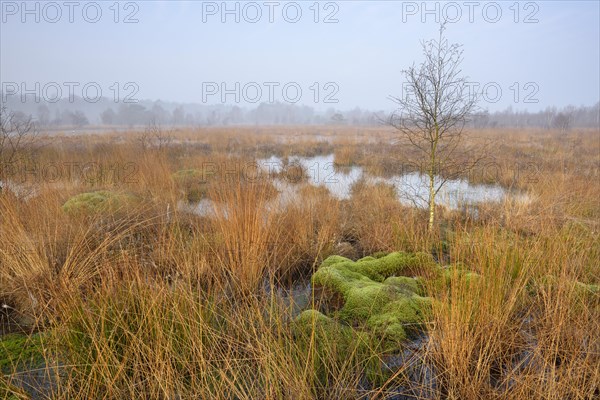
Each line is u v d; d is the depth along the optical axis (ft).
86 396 7.34
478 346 8.97
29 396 7.53
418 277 12.62
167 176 25.68
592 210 20.99
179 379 7.99
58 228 14.64
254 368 8.54
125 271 10.22
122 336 8.71
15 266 12.07
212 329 9.39
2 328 10.62
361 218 19.61
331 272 12.74
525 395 7.57
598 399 7.52
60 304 9.13
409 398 8.13
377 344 9.34
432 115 15.64
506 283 10.80
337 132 124.16
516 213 19.10
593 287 11.37
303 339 9.16
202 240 14.43
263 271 13.71
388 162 40.47
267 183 20.34
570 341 8.91
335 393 7.82
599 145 62.69
